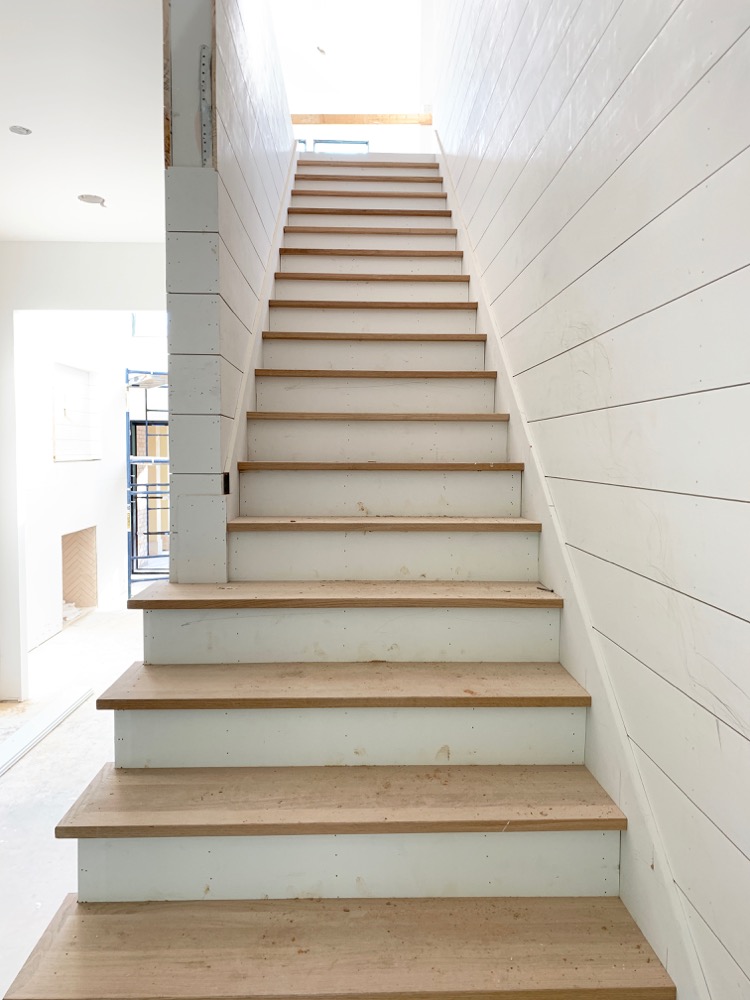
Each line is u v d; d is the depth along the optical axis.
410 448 2.31
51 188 3.18
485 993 1.10
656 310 1.18
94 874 1.31
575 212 1.61
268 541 1.92
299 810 1.34
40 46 2.08
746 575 0.92
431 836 1.33
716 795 1.00
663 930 1.16
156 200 3.31
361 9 5.55
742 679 0.93
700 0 1.01
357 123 5.31
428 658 1.74
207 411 1.86
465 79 3.26
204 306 1.84
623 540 1.34
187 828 1.29
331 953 1.19
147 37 2.03
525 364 2.09
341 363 2.65
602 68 1.42
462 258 3.23
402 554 1.94
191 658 1.71
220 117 1.86
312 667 1.69
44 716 3.63
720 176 0.96
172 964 1.16
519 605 1.72
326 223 3.59
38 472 5.33
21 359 4.00
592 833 1.33
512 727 1.53
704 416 1.02
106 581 6.92
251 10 2.43
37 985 1.10
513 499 2.14
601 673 1.44
